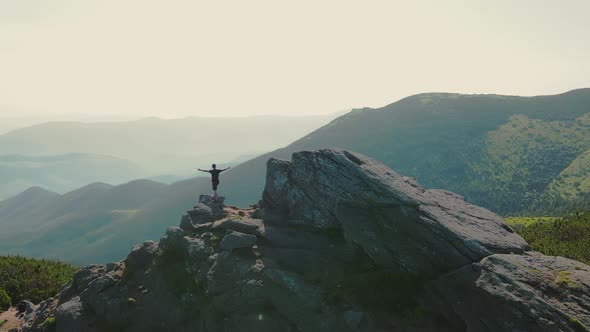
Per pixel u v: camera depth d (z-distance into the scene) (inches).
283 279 1106.7
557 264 881.5
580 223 3129.9
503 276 839.1
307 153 1440.7
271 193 1507.1
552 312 749.9
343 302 1008.9
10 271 2532.0
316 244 1253.7
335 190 1289.4
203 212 1582.2
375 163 1403.8
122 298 1375.5
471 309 861.8
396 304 970.1
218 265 1250.6
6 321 1662.2
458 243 983.6
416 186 1330.0
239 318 1131.3
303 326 1023.0
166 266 1408.7
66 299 1498.5
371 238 1116.5
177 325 1264.8
